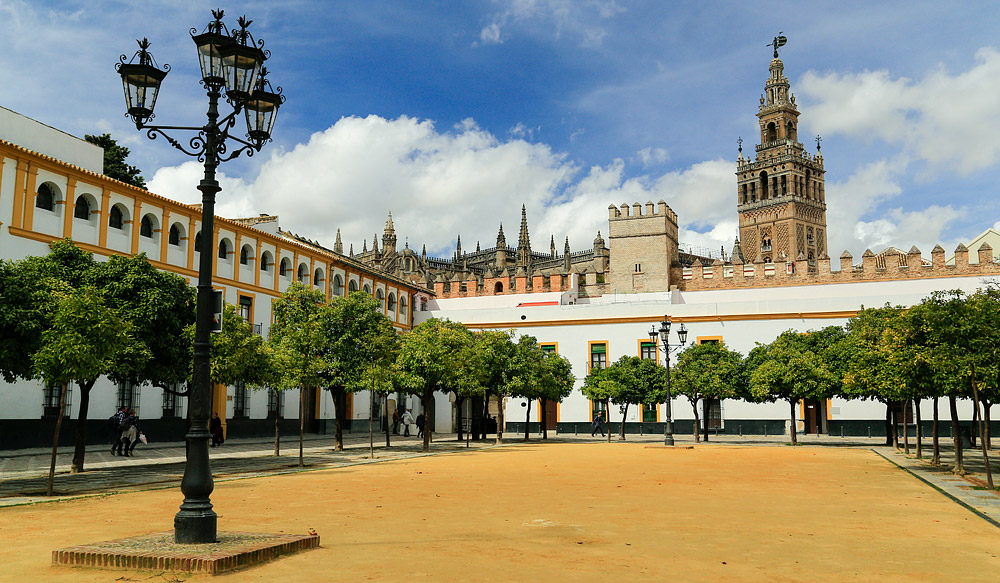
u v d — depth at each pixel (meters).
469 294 69.62
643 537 10.31
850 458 27.97
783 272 62.44
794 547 9.65
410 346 33.66
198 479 9.16
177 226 37.47
